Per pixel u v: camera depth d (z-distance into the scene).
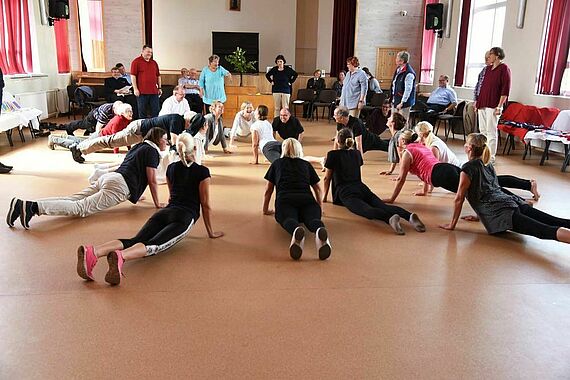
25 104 8.83
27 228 3.66
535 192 4.74
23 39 9.27
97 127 6.75
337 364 2.11
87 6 12.27
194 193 3.35
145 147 4.00
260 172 5.73
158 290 2.75
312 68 14.83
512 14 8.55
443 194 4.95
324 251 3.18
